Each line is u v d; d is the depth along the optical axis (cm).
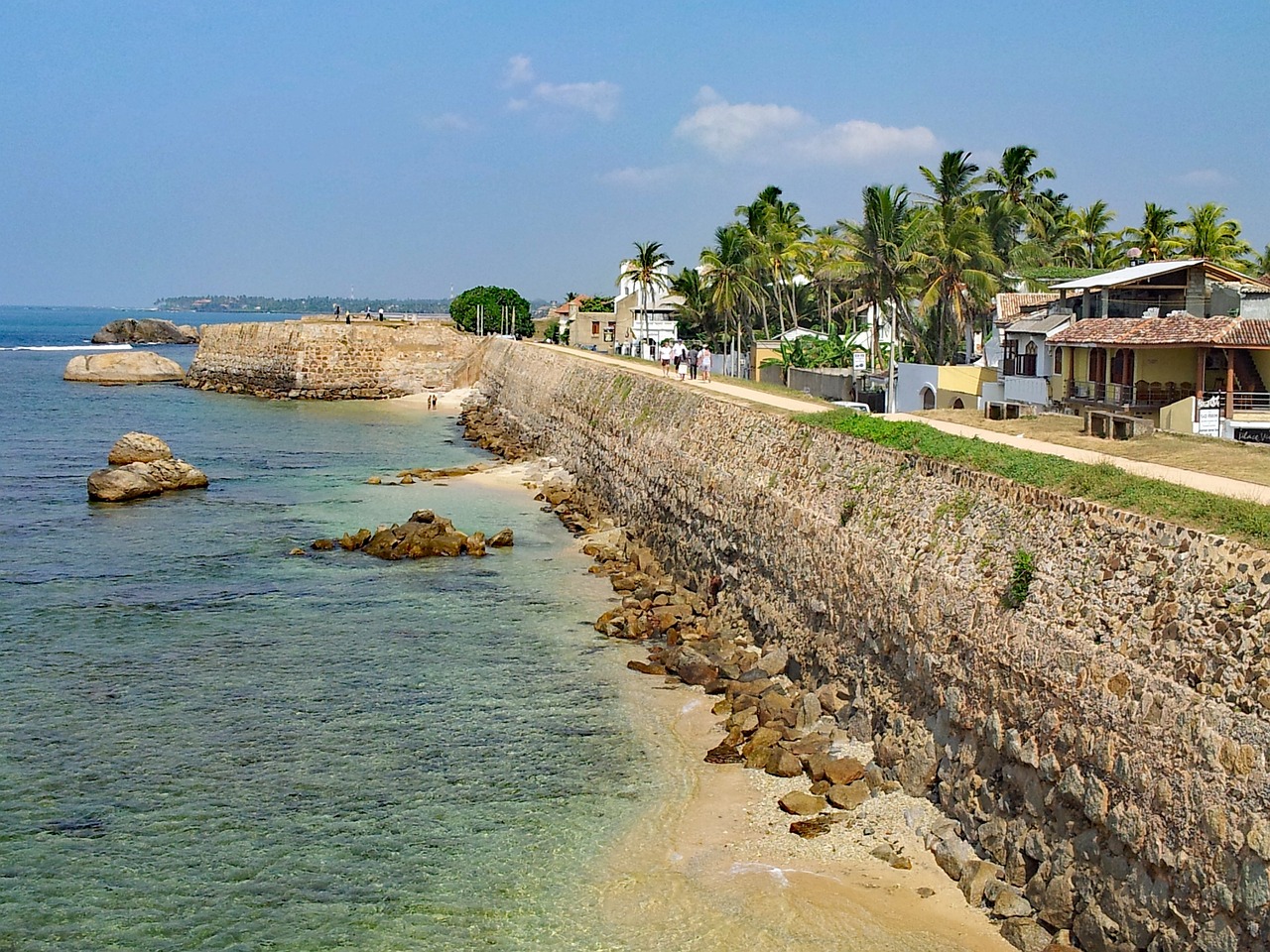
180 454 7744
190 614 3947
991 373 6034
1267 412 4178
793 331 9225
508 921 2114
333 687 3259
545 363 9069
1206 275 5106
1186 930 1711
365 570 4581
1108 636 2041
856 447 3466
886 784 2517
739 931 2061
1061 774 2039
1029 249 7225
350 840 2400
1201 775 1741
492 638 3722
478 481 6725
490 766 2752
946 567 2620
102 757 2781
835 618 3088
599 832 2430
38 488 6359
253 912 2144
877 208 6694
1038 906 2012
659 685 3300
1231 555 1920
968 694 2372
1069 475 2525
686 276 10650
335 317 14350
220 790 2616
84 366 13800
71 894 2195
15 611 3956
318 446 8288
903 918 2073
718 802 2552
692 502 4516
